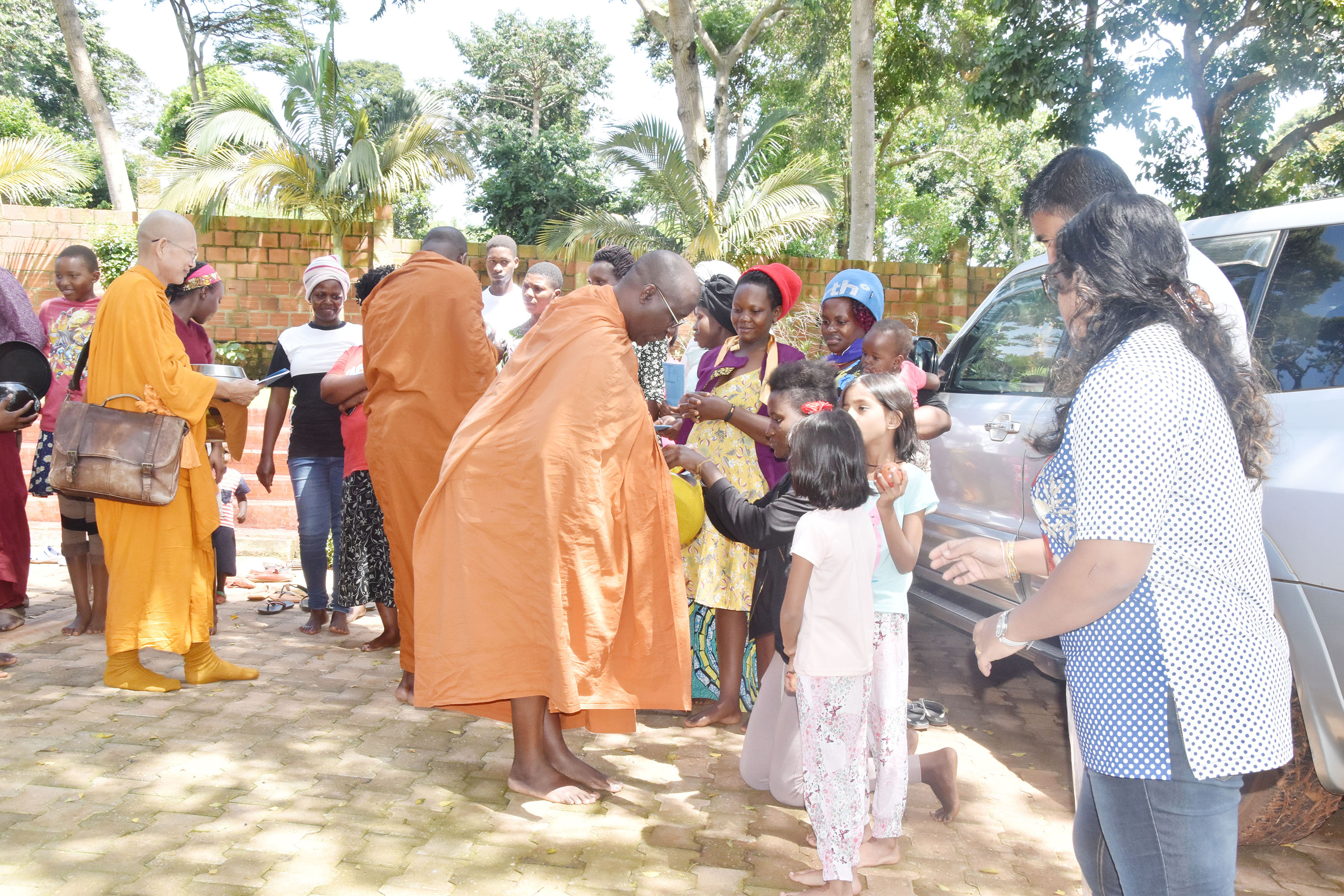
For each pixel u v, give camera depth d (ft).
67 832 9.64
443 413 13.35
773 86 80.79
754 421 12.84
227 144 51.01
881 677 9.70
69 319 18.79
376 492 13.80
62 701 13.53
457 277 13.50
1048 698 16.14
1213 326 5.74
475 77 142.92
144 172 49.14
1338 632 9.16
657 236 52.16
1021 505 13.26
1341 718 9.23
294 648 17.03
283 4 103.50
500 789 11.25
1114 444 5.29
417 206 126.62
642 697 10.85
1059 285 6.01
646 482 10.69
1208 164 48.85
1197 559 5.39
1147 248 5.61
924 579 16.01
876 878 9.56
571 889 9.01
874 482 9.41
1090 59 45.44
